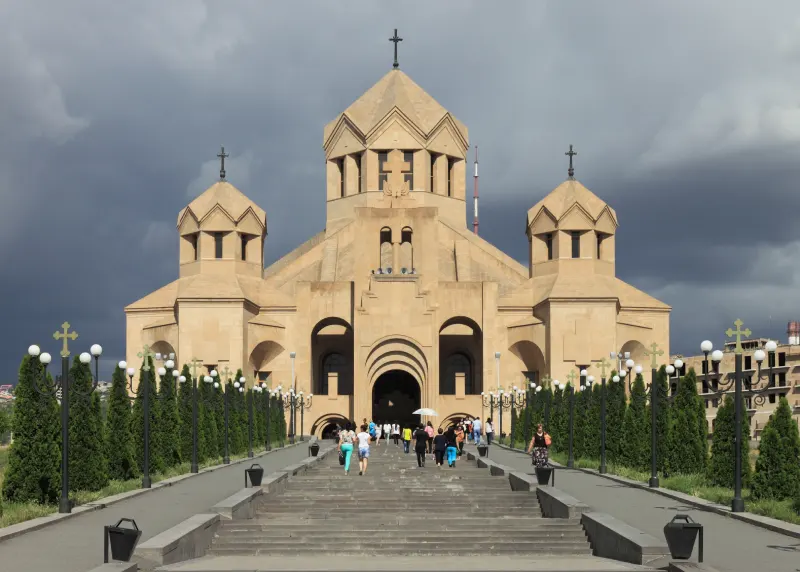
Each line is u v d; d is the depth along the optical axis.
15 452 24.62
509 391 75.38
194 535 19.02
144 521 22.05
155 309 78.69
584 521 21.28
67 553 17.61
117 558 15.91
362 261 74.44
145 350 35.16
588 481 33.03
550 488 25.48
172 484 31.39
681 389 33.16
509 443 62.72
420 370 74.06
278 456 49.66
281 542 20.48
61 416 25.61
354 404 73.38
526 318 76.06
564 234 75.50
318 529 21.34
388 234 78.38
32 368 24.98
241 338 73.12
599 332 72.81
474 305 74.81
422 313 74.00
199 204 76.25
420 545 20.41
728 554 17.50
